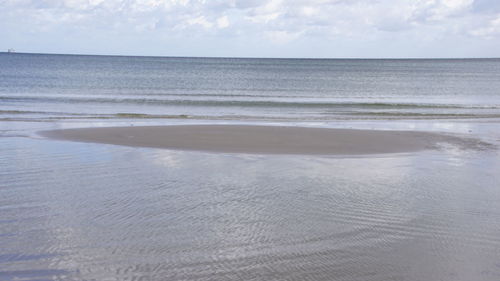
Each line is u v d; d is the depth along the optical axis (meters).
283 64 156.12
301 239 5.75
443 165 10.73
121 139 13.67
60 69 85.62
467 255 5.35
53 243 5.48
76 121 18.84
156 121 19.52
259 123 19.20
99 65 111.88
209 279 4.62
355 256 5.26
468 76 81.25
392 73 93.88
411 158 11.59
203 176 9.10
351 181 8.93
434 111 25.44
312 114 23.53
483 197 7.90
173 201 7.30
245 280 4.61
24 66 96.38
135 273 4.71
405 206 7.26
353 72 97.38
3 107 24.00
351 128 17.77
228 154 11.63
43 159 10.61
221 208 6.97
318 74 85.62
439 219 6.64
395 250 5.46
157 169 9.70
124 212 6.70
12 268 4.79
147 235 5.79
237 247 5.45
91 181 8.55
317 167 10.23
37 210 6.75
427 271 4.89
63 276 4.63
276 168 10.02
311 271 4.85
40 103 26.61
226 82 56.31
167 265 4.92
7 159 10.55
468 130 17.38
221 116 22.03
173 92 38.53
